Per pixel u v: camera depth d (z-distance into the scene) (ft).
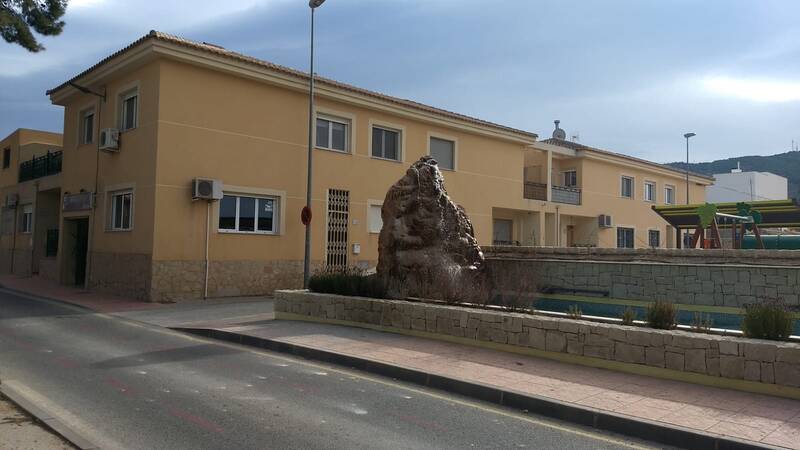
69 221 73.36
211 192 58.03
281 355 32.35
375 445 17.87
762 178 207.21
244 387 24.80
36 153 95.71
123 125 63.16
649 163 123.75
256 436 18.45
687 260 46.14
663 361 25.66
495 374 26.02
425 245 45.06
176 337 38.01
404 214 45.83
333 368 29.19
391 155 78.59
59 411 20.94
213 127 59.88
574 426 20.71
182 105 57.77
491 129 89.81
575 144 113.09
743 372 23.66
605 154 112.98
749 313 25.62
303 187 67.26
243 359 30.99
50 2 45.06
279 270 64.44
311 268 66.80
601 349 27.50
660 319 27.71
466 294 38.96
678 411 20.79
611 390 23.54
